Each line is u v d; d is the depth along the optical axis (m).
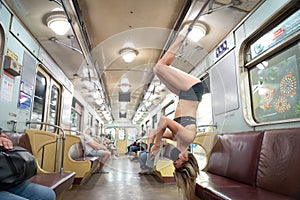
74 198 3.36
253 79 3.22
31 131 3.24
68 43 4.06
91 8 3.18
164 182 3.89
